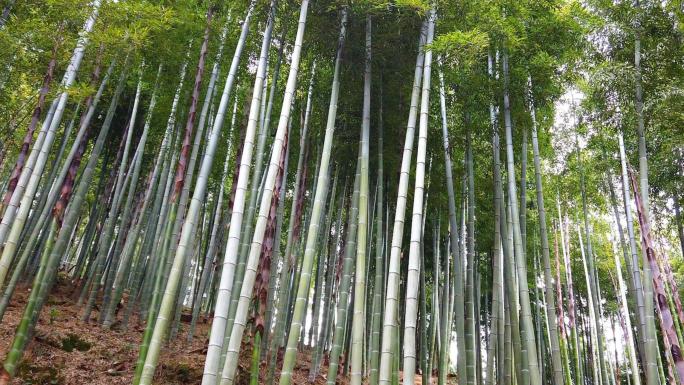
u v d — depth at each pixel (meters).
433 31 5.18
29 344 5.93
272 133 8.60
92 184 12.38
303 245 9.38
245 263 5.25
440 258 10.52
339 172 8.32
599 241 12.90
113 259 7.90
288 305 9.20
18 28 5.30
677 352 4.40
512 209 5.47
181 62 7.21
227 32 6.42
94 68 5.89
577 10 6.15
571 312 10.73
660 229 8.54
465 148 7.18
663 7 5.77
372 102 6.67
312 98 7.12
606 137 7.55
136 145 10.19
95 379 5.75
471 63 5.27
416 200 4.38
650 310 5.14
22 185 4.82
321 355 7.99
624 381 15.66
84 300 8.70
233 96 8.00
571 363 13.50
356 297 4.49
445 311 7.78
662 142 6.42
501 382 5.76
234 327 3.69
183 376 6.10
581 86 7.33
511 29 5.55
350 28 5.75
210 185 10.96
